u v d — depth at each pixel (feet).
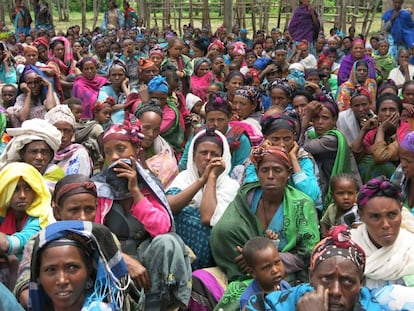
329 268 9.48
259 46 46.11
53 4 120.06
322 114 18.66
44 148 14.69
